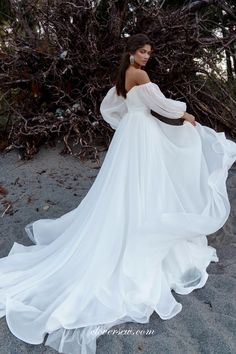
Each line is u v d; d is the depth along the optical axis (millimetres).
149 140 2695
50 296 2461
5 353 2150
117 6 5336
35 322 2279
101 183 2750
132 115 2754
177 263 2652
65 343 2145
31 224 3584
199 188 2818
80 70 5137
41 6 5234
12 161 5234
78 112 5258
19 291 2512
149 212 2576
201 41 5363
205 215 2621
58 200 4277
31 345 2186
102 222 2582
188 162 2814
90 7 4895
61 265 2621
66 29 4984
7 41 5289
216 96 5832
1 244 3482
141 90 2633
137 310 2312
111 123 3123
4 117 6055
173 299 2418
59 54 5004
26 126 5027
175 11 5520
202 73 5746
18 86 5371
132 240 2480
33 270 2703
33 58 5152
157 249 2514
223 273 2777
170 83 5434
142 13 5176
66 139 5059
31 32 5492
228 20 6520
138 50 2652
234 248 3129
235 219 3609
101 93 5211
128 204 2586
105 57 5055
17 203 4277
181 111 2678
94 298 2361
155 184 2652
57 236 3260
